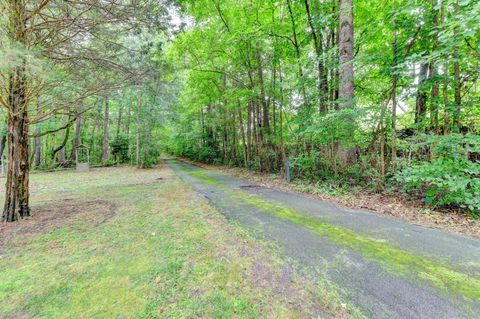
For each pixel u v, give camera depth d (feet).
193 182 33.88
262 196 22.31
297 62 28.40
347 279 7.97
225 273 8.55
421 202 16.33
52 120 53.31
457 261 9.09
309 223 13.99
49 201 22.85
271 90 33.04
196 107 56.13
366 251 10.10
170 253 10.36
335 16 25.80
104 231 13.75
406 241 11.10
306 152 28.86
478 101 15.88
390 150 21.72
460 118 17.20
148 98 59.57
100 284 8.20
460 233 11.93
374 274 8.25
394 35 20.02
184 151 91.76
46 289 7.97
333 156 24.40
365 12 25.48
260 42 32.71
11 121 16.65
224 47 34.50
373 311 6.36
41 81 15.15
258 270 8.70
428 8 17.37
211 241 11.53
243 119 51.26
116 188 30.42
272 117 38.09
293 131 29.91
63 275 8.85
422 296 6.97
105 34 18.38
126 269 9.16
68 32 17.35
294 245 10.85
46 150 78.84
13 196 16.61
